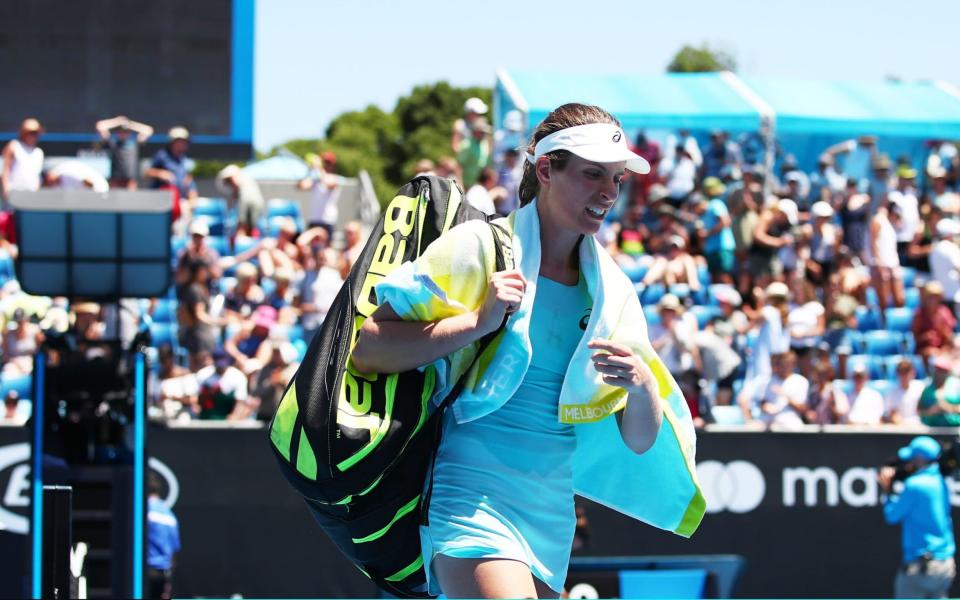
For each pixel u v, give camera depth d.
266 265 26.67
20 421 19.08
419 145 74.31
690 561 20.17
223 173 29.70
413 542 6.98
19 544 8.13
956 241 29.97
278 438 6.41
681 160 33.00
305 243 27.67
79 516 9.05
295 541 19.64
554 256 6.74
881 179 32.44
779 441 21.05
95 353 9.69
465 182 29.67
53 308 21.75
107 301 9.50
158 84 26.45
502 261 6.47
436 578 6.79
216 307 24.28
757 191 30.08
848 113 34.84
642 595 19.77
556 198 6.60
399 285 6.22
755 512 20.91
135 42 26.31
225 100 26.58
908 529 20.12
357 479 6.32
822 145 38.97
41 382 8.02
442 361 6.66
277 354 20.98
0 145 25.88
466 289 6.39
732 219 28.77
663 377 6.95
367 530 6.78
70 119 26.09
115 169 26.00
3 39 25.88
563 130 6.52
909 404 23.53
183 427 19.56
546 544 6.74
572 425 6.93
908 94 36.81
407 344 6.25
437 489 6.68
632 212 31.27
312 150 75.81
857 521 21.08
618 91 35.56
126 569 7.92
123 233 9.27
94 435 8.18
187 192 29.20
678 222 31.00
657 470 7.11
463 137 30.41
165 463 19.50
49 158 26.55
